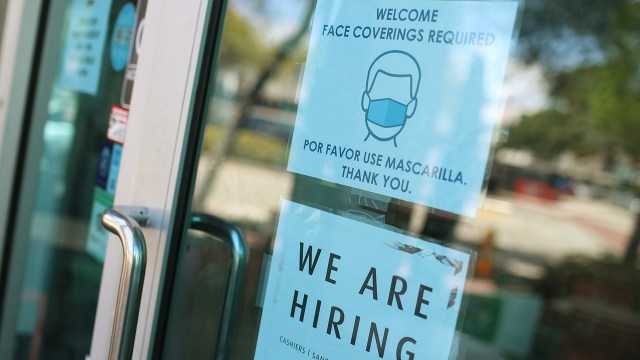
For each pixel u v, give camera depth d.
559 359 0.94
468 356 1.03
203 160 1.47
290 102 1.29
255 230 1.35
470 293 1.03
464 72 1.03
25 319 2.30
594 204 0.92
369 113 1.14
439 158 1.06
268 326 1.30
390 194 1.11
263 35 1.35
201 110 1.47
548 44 0.96
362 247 1.15
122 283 1.37
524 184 0.98
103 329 1.65
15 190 2.34
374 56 1.14
